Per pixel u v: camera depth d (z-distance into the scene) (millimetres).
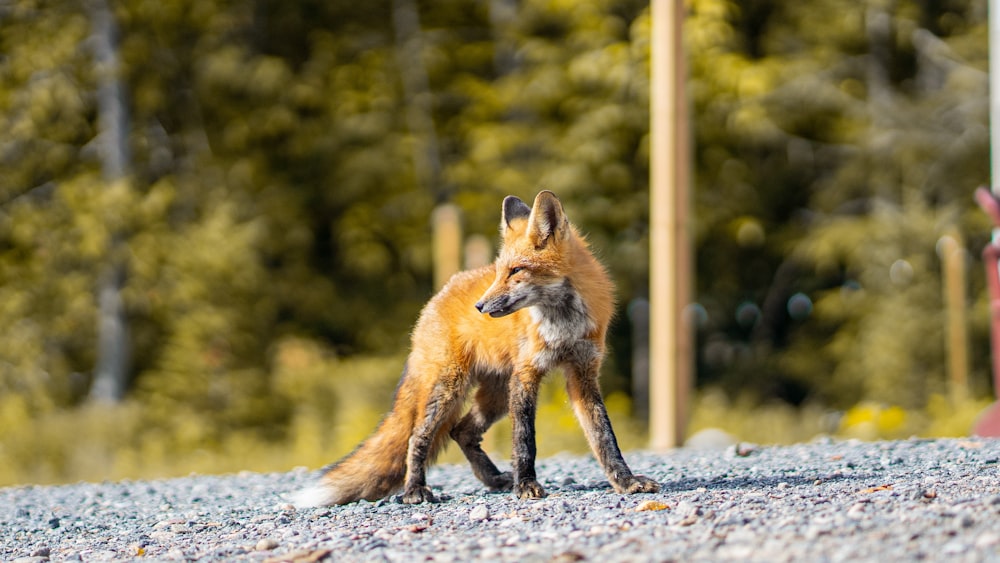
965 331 17344
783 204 23359
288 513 6230
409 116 21234
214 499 7590
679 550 4203
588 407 6152
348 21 22203
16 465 13617
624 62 19250
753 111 19641
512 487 6676
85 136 20469
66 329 18703
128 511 7250
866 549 3979
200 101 20938
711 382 23078
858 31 22344
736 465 7371
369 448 6434
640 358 21328
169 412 16438
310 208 21547
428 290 21625
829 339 22422
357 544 4895
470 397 6637
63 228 18938
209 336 18031
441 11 22109
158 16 19344
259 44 21844
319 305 20391
